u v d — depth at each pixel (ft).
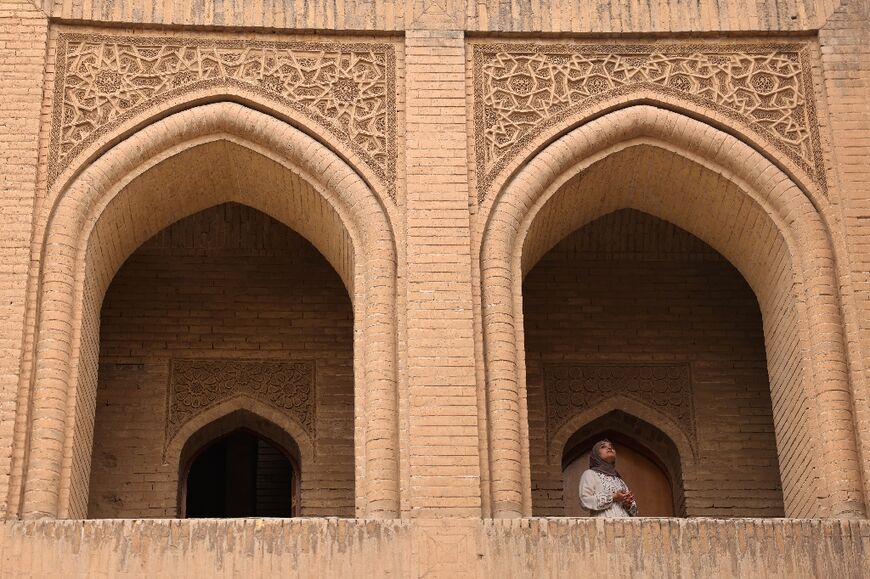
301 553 37.14
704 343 48.26
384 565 37.11
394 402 39.37
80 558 36.81
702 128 42.45
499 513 38.09
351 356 47.42
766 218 42.09
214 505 60.49
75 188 40.81
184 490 46.57
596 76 42.96
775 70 43.19
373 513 38.09
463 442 38.58
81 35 42.52
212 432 47.39
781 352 42.06
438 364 39.40
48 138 41.29
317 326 47.73
